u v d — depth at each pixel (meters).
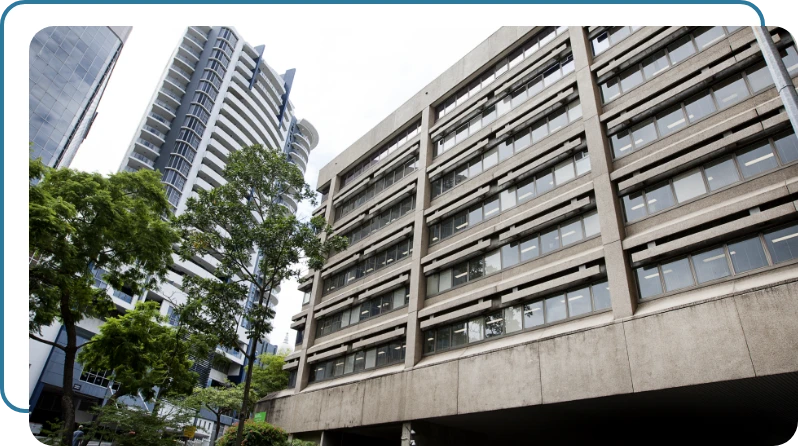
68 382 18.28
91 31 64.06
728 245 15.70
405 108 33.50
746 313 13.91
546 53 24.86
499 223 23.06
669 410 17.52
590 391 16.44
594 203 19.61
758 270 14.80
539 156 23.08
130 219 18.83
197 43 107.19
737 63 17.31
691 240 16.06
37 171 17.73
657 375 15.08
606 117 20.58
